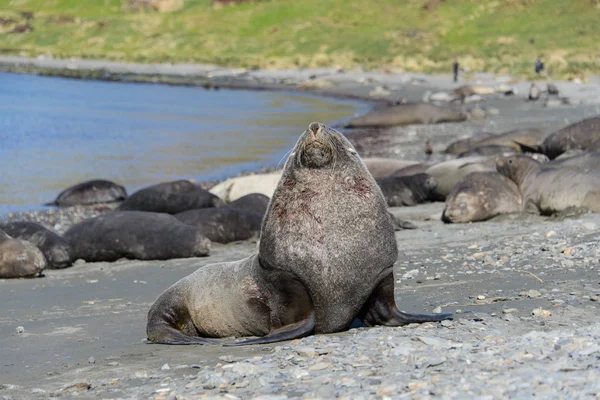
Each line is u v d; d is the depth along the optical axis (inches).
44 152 4938.5
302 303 1176.2
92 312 1574.8
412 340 1024.2
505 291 1416.1
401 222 2442.2
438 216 2642.7
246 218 2559.1
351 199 1163.3
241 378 924.6
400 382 837.8
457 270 1658.5
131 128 6028.5
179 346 1216.2
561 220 2276.1
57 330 1403.8
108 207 3390.7
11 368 1141.1
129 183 3954.2
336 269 1152.8
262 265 1204.5
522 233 2078.0
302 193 1167.0
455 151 4350.4
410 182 3117.6
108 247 2325.3
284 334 1149.7
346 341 1066.1
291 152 1199.6
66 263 2274.9
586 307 1232.2
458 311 1273.4
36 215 3203.7
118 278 2006.6
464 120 5940.0
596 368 828.6
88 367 1107.3
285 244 1163.3
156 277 1989.4
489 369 858.1
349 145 1200.2
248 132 5767.7
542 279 1483.8
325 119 6437.0
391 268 1197.1
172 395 882.1
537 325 1119.6
